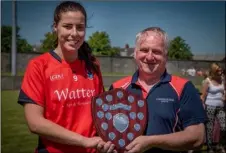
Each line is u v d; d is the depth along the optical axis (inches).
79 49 97.6
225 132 231.0
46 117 90.4
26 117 87.6
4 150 224.5
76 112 91.8
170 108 92.6
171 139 88.2
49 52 94.3
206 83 221.3
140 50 95.7
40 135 86.9
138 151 87.1
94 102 90.5
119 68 1069.8
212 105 219.8
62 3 92.8
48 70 90.6
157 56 94.5
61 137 85.2
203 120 92.7
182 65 987.3
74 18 90.2
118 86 102.0
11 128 291.0
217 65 219.5
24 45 1002.7
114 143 89.0
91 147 86.7
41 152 92.0
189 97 92.7
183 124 92.7
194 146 90.8
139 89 97.3
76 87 92.5
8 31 951.6
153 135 89.7
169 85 94.7
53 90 90.0
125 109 91.9
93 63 98.4
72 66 93.4
